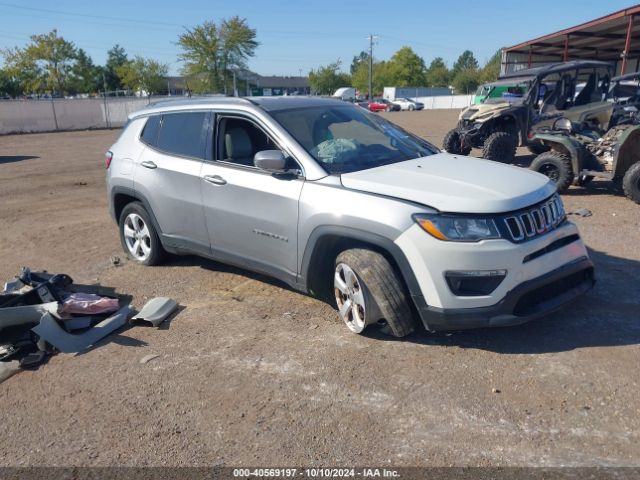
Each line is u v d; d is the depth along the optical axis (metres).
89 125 32.62
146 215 5.54
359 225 3.67
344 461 2.75
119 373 3.70
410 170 4.03
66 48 61.44
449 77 108.06
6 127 29.61
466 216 3.42
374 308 3.75
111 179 5.73
